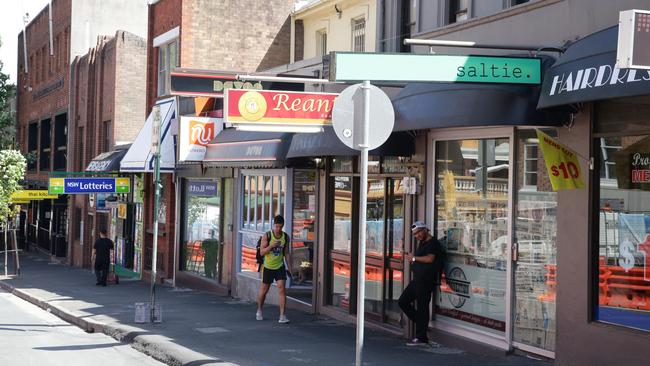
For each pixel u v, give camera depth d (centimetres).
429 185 1200
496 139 1070
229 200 2019
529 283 1004
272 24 2420
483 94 950
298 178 1667
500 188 1062
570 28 939
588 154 898
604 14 886
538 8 996
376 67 859
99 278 2481
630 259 853
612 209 877
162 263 2508
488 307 1083
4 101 3928
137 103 3053
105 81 3177
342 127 749
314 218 1595
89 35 3631
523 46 927
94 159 3023
